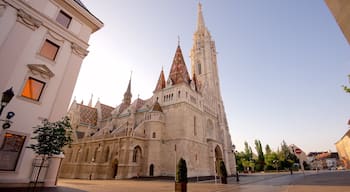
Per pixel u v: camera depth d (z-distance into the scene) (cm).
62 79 2023
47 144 1326
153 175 4541
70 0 2162
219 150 6344
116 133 5116
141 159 4731
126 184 2794
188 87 5875
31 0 1870
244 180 3562
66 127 1505
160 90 6219
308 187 1870
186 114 5281
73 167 5406
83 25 2359
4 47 1603
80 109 7362
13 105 1597
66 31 2139
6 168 1502
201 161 5297
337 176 3238
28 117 1681
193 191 1934
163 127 5366
